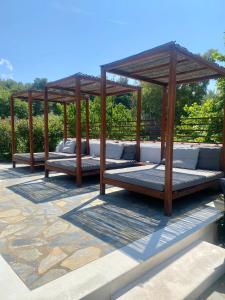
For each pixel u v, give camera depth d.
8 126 9.91
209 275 2.43
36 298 1.91
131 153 6.92
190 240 3.03
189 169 5.26
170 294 2.15
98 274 2.20
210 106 8.30
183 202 4.34
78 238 2.91
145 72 4.89
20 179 6.19
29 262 2.40
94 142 8.11
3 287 2.04
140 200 4.44
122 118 14.15
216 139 7.77
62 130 11.45
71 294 1.96
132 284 2.28
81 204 4.20
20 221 3.43
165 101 6.13
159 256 2.59
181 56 3.83
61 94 7.25
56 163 6.06
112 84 5.89
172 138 3.62
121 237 2.94
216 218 3.57
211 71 4.77
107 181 4.70
